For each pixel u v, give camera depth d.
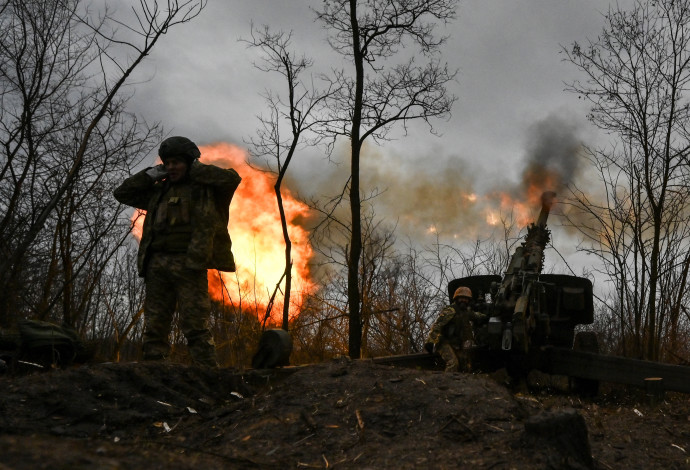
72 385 5.07
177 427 4.99
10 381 5.06
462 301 9.41
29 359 6.28
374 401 5.06
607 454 4.98
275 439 4.63
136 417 4.95
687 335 11.92
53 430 4.55
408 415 4.90
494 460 4.23
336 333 12.51
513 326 9.05
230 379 5.87
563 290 10.26
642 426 5.89
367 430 4.73
